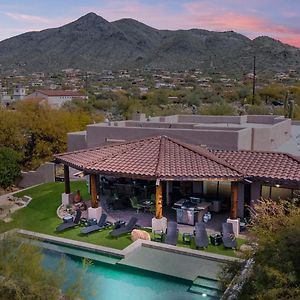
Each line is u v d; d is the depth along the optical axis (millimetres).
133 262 18891
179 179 22562
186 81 156625
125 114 75938
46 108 47125
